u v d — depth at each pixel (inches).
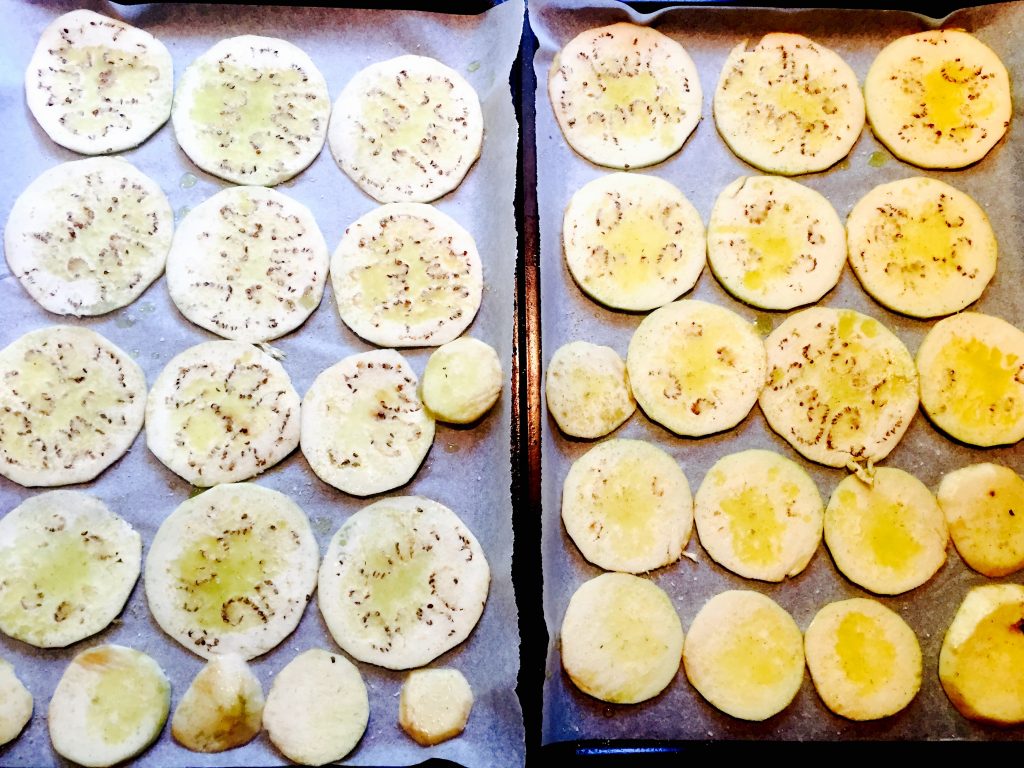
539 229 16.4
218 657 14.4
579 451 15.8
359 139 17.3
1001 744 14.6
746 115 17.8
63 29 17.1
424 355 16.2
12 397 15.4
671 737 14.5
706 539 15.6
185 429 15.5
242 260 16.4
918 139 17.7
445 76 17.7
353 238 16.7
